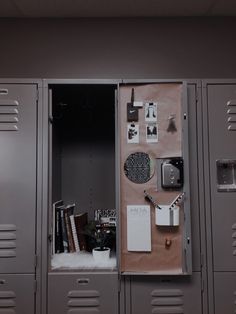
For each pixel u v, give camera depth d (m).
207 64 2.31
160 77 2.30
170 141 1.73
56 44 2.31
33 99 1.77
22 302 1.67
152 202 1.70
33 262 1.68
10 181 1.73
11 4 2.13
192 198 1.74
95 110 2.32
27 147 1.75
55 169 2.07
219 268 1.71
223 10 2.25
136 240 1.68
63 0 2.08
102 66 2.30
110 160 2.31
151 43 2.32
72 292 1.67
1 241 1.69
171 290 1.69
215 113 1.78
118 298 1.68
